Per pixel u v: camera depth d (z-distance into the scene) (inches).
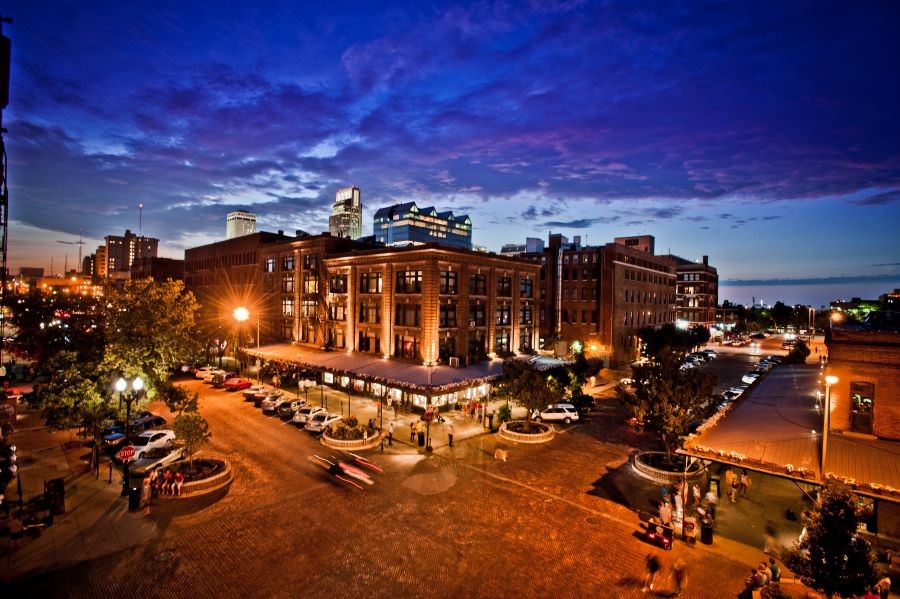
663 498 829.2
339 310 2028.8
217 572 649.0
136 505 823.7
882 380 797.2
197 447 936.3
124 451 871.1
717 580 647.8
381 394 1694.1
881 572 611.5
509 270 1946.4
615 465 1082.1
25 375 1958.7
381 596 604.4
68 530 753.6
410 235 6348.4
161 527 769.6
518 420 1422.2
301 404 1487.5
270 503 861.2
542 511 845.8
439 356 1668.3
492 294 1855.3
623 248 2783.0
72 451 1128.8
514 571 661.9
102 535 740.7
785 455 729.6
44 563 663.1
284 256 2358.5
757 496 939.3
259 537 743.1
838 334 841.5
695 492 890.1
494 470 1041.5
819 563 537.6
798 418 930.1
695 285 4566.9
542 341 2433.6
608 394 1934.1
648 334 2632.9
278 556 690.8
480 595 608.4
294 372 2023.9
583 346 2620.6
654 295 3245.6
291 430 1320.1
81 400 983.0
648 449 1197.7
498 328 1902.1
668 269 3499.0
